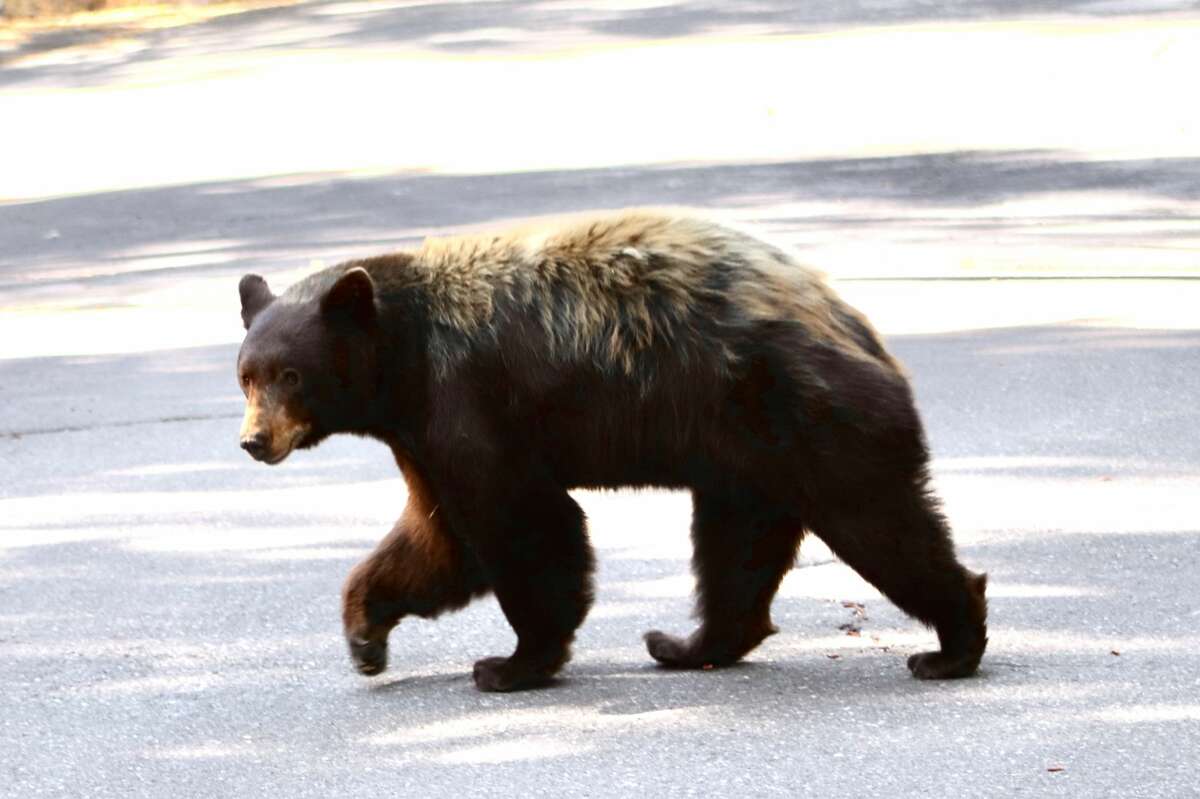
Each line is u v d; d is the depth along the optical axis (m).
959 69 37.47
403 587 9.84
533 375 9.25
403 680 9.95
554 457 9.38
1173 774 7.94
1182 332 17.81
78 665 10.43
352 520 13.41
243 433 9.19
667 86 38.12
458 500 9.40
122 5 55.91
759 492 9.15
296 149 34.75
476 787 8.22
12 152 37.06
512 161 31.75
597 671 9.94
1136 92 34.00
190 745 9.05
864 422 8.84
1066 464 13.79
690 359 9.03
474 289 9.41
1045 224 23.88
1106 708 8.80
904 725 8.69
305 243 25.67
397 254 9.69
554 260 9.38
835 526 8.98
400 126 36.22
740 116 34.56
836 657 9.90
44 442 16.34
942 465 13.97
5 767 8.85
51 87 44.62
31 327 21.72
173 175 33.06
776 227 24.59
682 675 9.77
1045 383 16.25
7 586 12.16
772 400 8.91
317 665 10.28
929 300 19.89
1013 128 31.59
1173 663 9.45
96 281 24.38
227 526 13.40
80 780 8.63
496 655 10.33
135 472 15.17
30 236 28.34
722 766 8.28
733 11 46.81
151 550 12.87
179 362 19.27
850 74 37.84
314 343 9.25
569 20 47.41
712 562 9.77
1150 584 10.90
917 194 26.52
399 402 9.45
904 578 9.02
